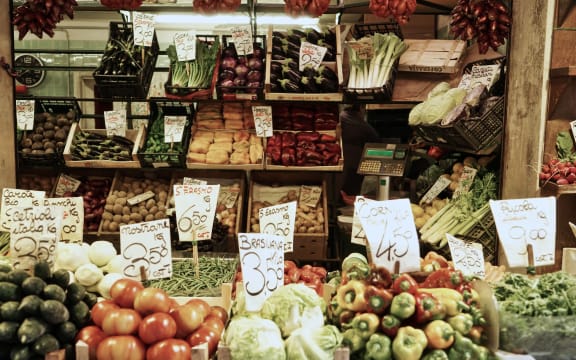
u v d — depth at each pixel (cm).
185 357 205
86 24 729
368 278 220
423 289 222
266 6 504
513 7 375
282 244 252
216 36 536
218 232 438
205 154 510
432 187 474
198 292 290
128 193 524
